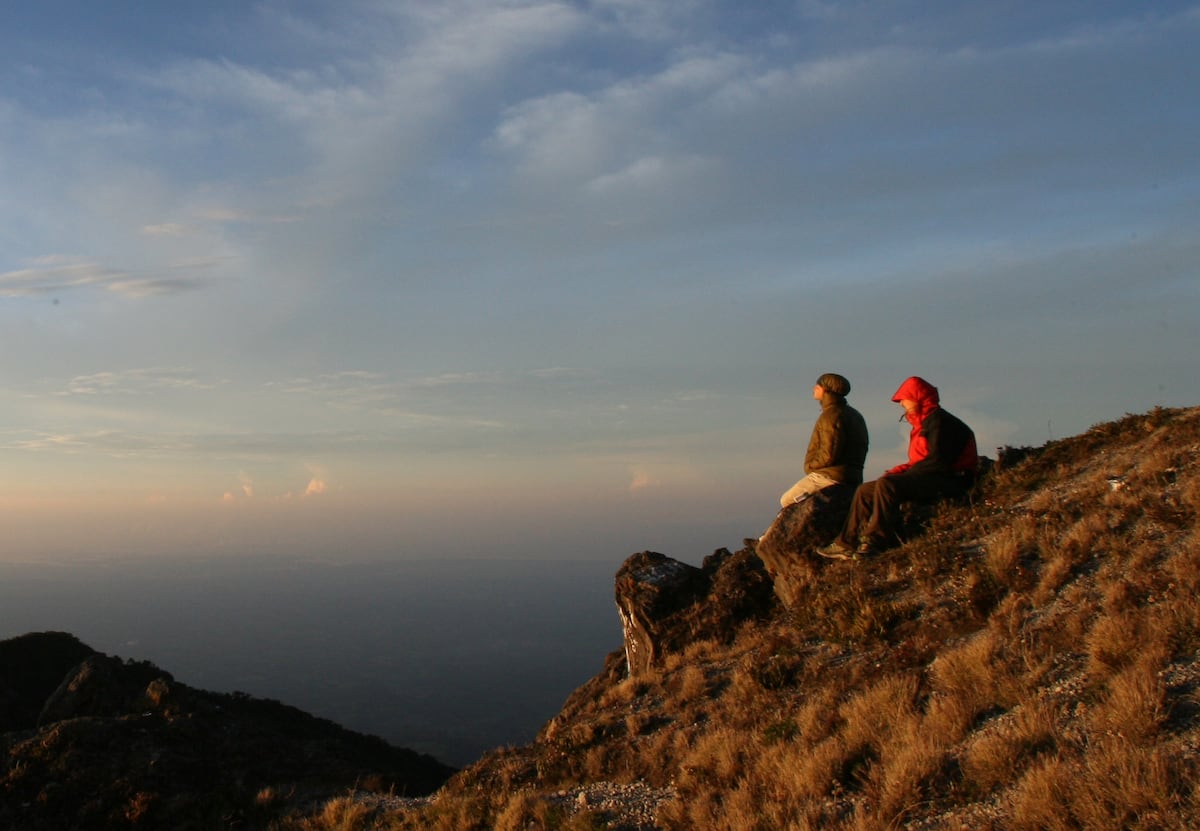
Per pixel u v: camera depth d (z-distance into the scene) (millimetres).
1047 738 6777
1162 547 9047
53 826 13055
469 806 11289
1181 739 6055
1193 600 7609
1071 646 8094
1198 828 5160
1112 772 5836
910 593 11219
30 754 14633
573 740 11938
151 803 13422
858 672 9836
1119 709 6484
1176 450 11188
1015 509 12164
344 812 12828
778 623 13039
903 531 13000
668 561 16312
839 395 14938
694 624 14469
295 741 17188
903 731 7863
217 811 13516
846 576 12500
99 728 15445
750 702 10641
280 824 13031
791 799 7688
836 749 8070
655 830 8750
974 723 7691
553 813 9883
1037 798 5914
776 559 14086
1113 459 12383
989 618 9461
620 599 15539
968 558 11234
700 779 9172
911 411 13898
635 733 11531
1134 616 7754
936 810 6707
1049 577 9516
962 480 13609
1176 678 6758
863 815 6957
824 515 13938
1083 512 10781
